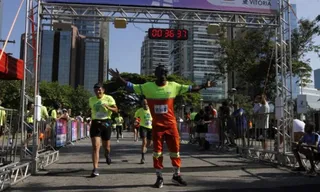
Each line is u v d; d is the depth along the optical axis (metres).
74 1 10.16
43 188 6.12
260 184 6.50
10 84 41.69
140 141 20.38
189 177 7.21
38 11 8.98
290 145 9.49
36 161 7.68
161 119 6.24
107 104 7.46
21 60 8.14
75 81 65.81
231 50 20.44
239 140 11.69
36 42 8.70
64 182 6.64
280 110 9.50
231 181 6.78
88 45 67.12
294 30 19.83
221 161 9.84
